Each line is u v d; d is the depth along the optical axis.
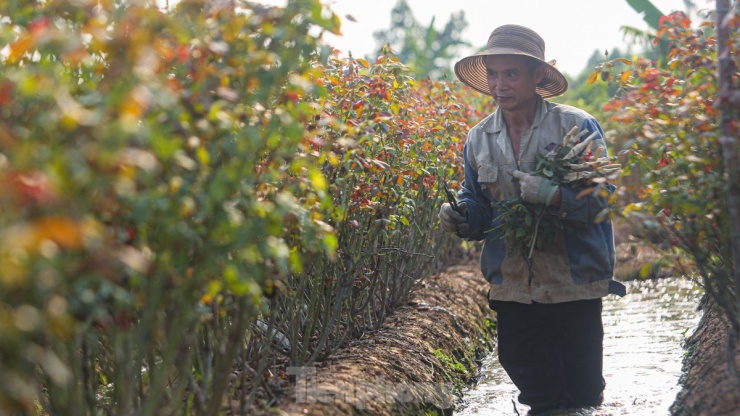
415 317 6.11
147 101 2.03
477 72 5.30
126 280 2.73
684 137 3.55
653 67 4.00
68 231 1.76
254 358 3.99
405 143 4.92
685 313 7.66
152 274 2.49
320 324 5.05
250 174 2.79
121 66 2.31
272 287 3.23
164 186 2.42
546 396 4.78
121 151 1.99
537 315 4.73
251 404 3.76
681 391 4.60
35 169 1.90
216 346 3.32
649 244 3.75
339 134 3.96
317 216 3.24
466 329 6.62
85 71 2.61
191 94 2.58
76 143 2.04
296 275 4.60
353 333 5.47
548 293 4.62
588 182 4.36
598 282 4.65
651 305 8.25
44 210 1.96
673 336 6.67
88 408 3.17
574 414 4.64
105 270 1.97
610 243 4.74
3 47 2.55
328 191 3.79
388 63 4.77
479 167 4.80
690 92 3.62
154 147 2.09
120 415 2.65
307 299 4.88
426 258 6.70
